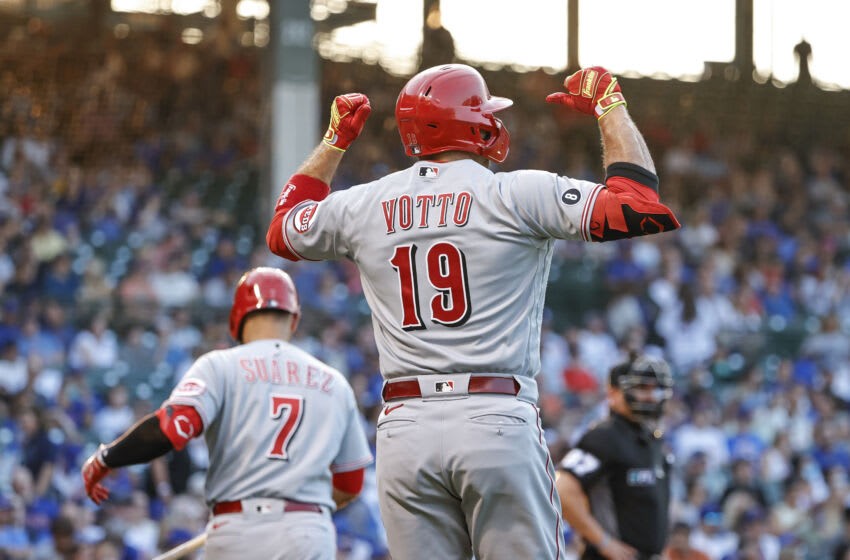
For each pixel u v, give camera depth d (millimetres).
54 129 72500
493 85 89062
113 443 16625
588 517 21703
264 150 61844
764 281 69812
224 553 17172
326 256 13500
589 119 86875
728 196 81250
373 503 42375
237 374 17484
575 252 69000
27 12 82438
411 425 12422
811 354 63812
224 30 82250
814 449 56812
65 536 38094
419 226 12547
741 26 94375
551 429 51406
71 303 54875
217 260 60312
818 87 94250
